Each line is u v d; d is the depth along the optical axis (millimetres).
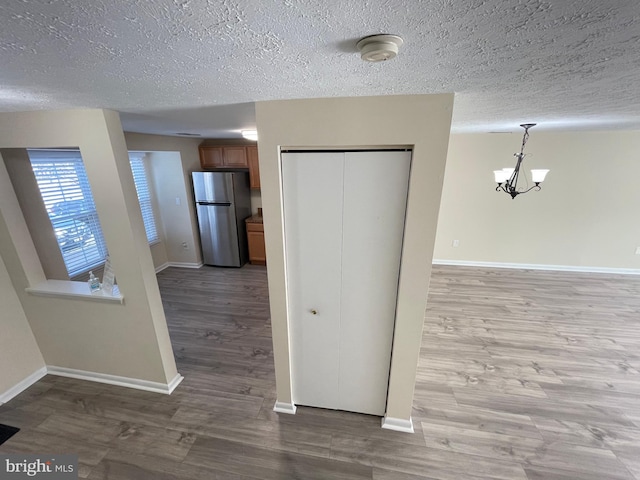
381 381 1987
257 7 515
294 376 2096
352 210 1605
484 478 1725
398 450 1883
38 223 2375
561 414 2148
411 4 509
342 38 668
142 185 4648
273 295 1841
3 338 2219
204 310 3697
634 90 1197
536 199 4480
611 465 1788
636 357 2766
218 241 5008
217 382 2469
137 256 2002
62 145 1793
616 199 4281
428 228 1513
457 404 2234
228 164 4988
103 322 2248
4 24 569
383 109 1354
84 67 864
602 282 4320
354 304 1807
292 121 1439
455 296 3943
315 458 1836
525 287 4184
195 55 775
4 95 1249
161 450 1880
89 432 1998
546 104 1523
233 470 1768
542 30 619
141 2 486
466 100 1422
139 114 1879
